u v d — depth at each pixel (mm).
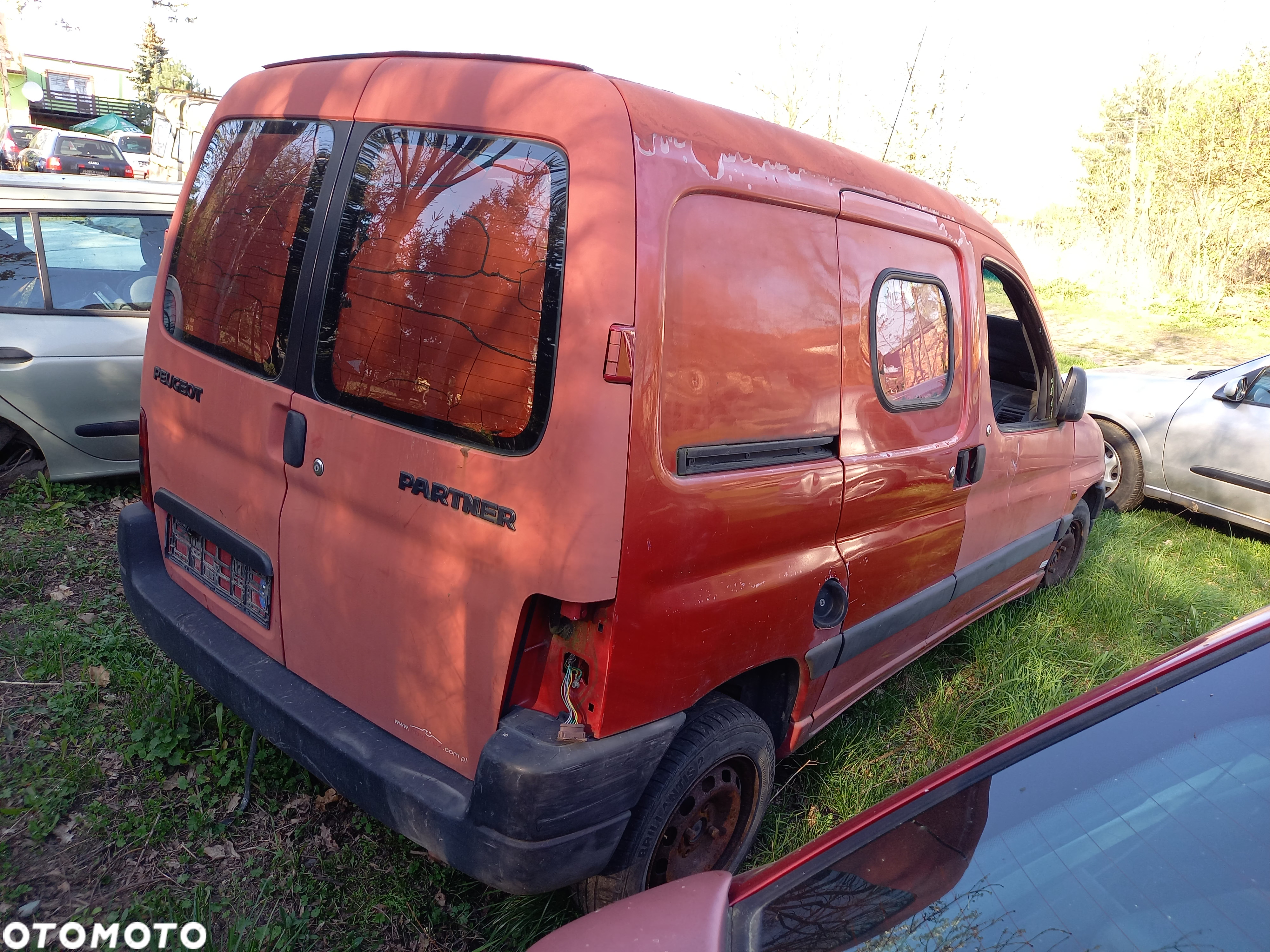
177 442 2803
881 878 1539
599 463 1865
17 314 4406
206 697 3207
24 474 4625
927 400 3027
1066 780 1578
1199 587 5293
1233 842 1388
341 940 2381
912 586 3148
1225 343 15672
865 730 3486
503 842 1926
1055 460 4172
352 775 2150
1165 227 19453
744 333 2201
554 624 1996
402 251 2143
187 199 2855
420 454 2078
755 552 2312
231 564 2656
